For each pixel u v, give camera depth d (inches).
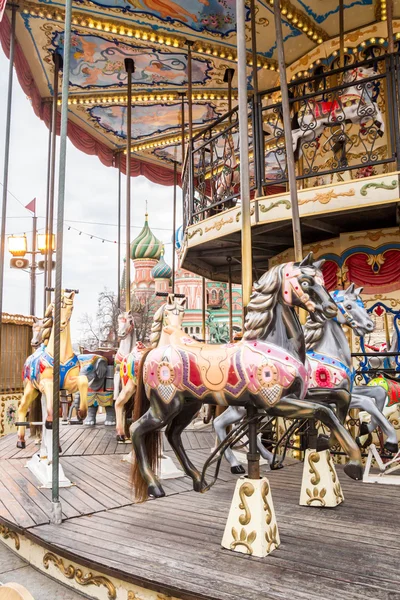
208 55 346.9
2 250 256.2
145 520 147.8
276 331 128.3
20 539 147.4
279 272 129.3
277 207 251.0
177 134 474.9
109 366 380.5
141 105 425.7
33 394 263.1
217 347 135.7
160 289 1302.9
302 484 164.4
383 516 149.5
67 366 228.8
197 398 135.4
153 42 333.4
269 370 122.4
